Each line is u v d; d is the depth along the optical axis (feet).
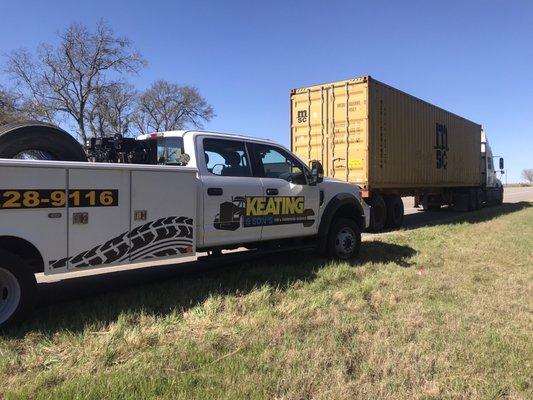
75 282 21.72
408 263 27.22
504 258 29.32
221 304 18.10
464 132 67.82
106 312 16.94
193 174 19.40
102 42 123.95
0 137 16.28
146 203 17.89
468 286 22.11
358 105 43.83
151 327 15.58
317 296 19.40
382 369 12.92
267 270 23.43
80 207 16.19
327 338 14.89
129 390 11.39
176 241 18.86
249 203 21.90
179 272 23.52
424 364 13.20
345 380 12.26
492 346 14.60
